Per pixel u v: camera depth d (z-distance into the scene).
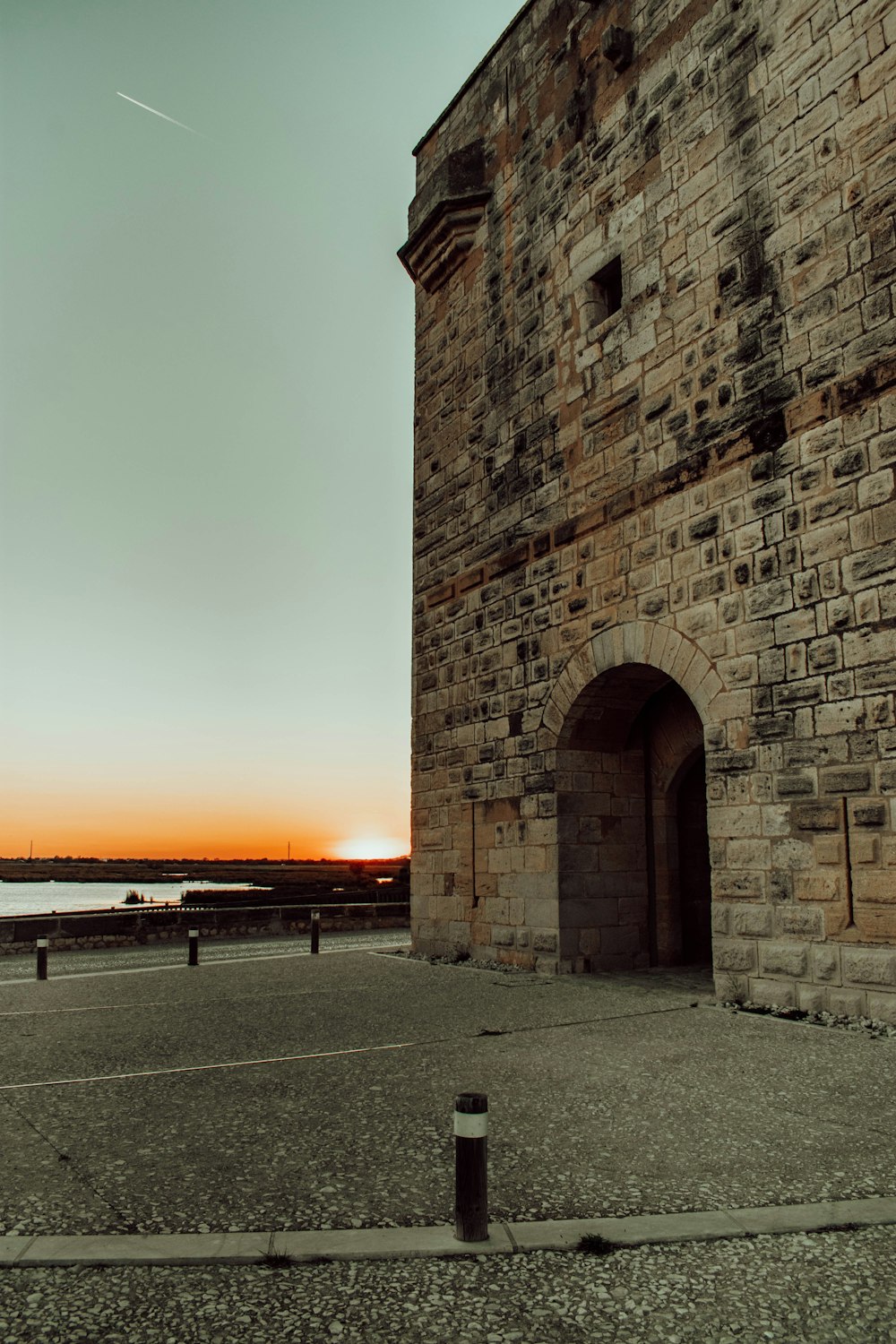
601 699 12.73
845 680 8.99
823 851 9.04
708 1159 5.02
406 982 12.02
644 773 13.63
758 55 10.75
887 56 9.22
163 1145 5.29
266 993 11.43
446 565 16.05
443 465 16.47
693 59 11.70
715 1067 6.96
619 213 12.73
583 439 12.98
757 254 10.50
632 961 13.03
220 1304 3.49
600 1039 7.97
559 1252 3.93
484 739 14.55
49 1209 4.37
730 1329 3.34
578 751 13.13
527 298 14.55
